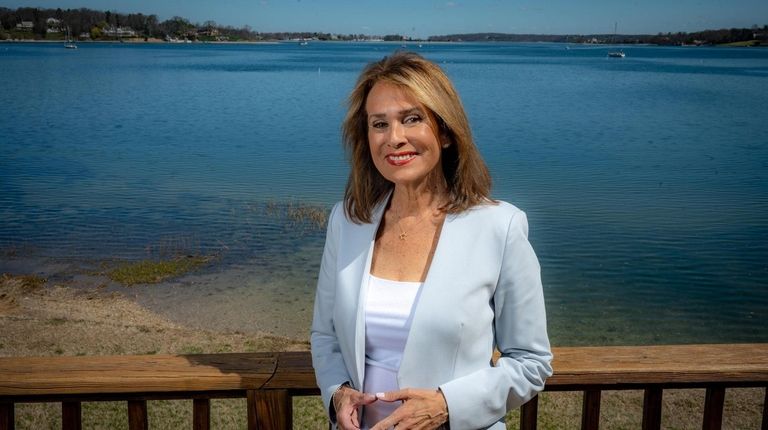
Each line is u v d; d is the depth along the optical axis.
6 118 43.38
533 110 52.41
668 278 12.57
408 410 1.62
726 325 10.51
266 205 18.12
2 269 12.42
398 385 1.72
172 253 13.52
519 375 1.70
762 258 13.78
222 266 12.70
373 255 1.87
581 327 10.30
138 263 12.84
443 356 1.67
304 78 92.56
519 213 1.75
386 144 1.76
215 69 115.19
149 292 11.30
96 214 17.06
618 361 2.02
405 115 1.76
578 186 21.84
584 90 75.38
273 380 1.99
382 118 1.77
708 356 2.06
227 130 38.28
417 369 1.69
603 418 6.10
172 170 24.50
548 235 15.53
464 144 1.75
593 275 12.71
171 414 5.98
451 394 1.63
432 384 1.69
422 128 1.75
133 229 15.49
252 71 110.56
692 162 27.36
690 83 88.12
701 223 16.59
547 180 23.00
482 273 1.68
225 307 10.59
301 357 2.09
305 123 42.19
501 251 1.70
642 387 2.05
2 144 31.75
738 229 16.03
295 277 12.10
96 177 22.92
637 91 73.75
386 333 1.75
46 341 8.16
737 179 23.17
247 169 24.69
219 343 8.41
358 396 1.72
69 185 21.34
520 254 1.71
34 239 14.57
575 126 41.81
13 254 13.38
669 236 15.46
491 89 76.50
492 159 28.12
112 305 10.62
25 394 1.95
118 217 16.75
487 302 1.71
